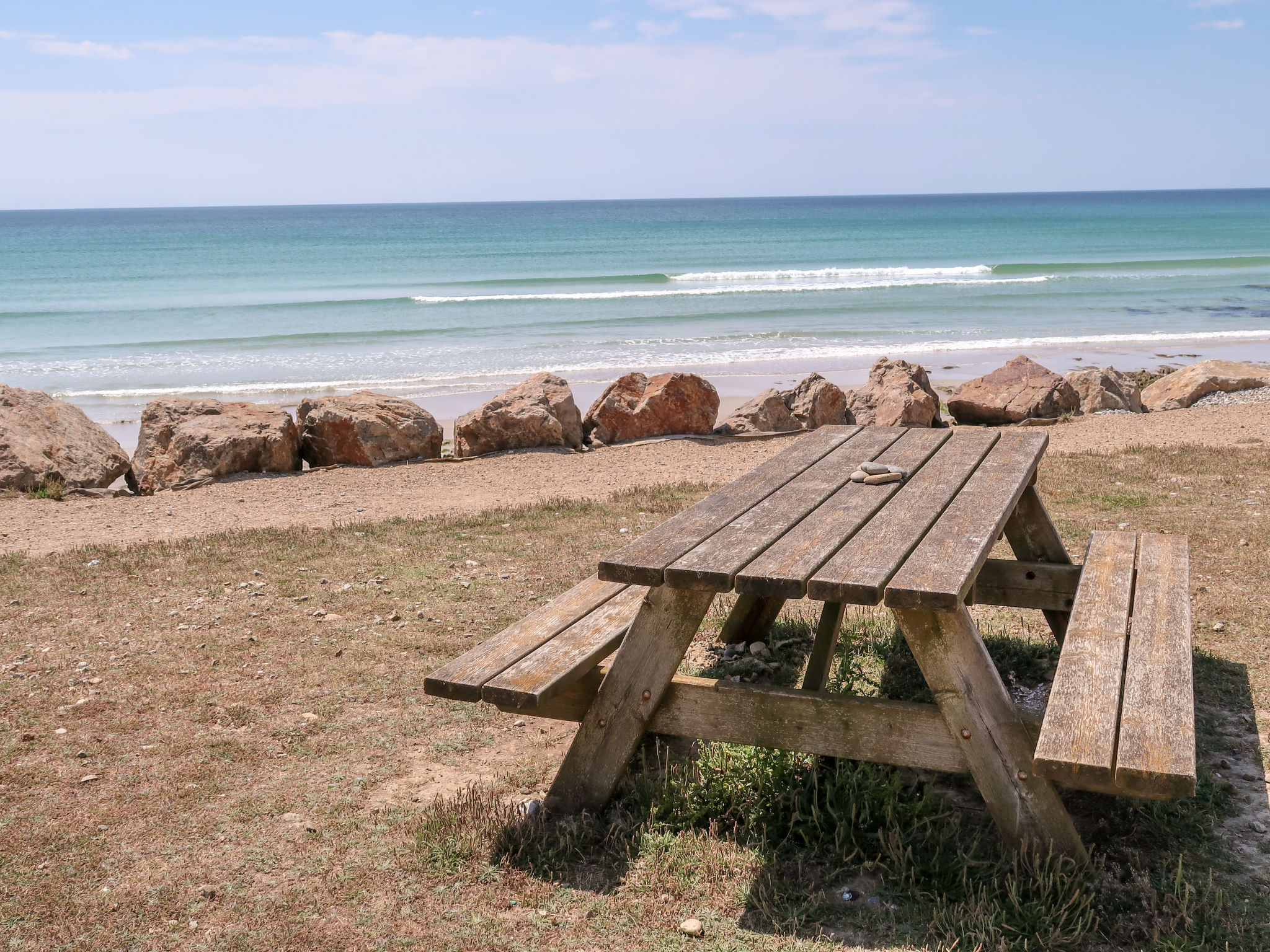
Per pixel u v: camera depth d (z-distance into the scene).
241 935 2.78
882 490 4.02
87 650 5.22
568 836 3.20
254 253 71.62
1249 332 30.06
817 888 2.94
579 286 47.91
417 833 3.25
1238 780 3.56
